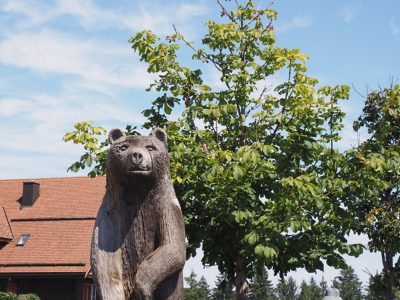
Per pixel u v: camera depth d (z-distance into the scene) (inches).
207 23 382.6
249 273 370.0
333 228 335.6
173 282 151.8
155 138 156.3
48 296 846.5
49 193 1003.3
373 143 360.8
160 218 152.5
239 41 380.8
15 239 907.4
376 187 343.9
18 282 858.1
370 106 543.8
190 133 348.5
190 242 343.3
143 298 143.8
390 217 531.2
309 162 350.6
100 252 150.9
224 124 369.1
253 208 325.4
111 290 147.3
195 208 341.7
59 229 912.3
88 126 316.8
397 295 756.6
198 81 364.5
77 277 821.9
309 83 361.4
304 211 326.0
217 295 1636.3
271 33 380.5
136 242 151.6
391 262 630.5
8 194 1033.5
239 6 391.5
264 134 354.3
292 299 2517.2
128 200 153.5
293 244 331.3
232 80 363.9
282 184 303.4
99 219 154.9
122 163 149.3
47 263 842.2
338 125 359.3
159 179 153.3
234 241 341.4
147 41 366.3
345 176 342.0
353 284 2239.2
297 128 342.6
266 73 369.4
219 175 313.3
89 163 314.8
